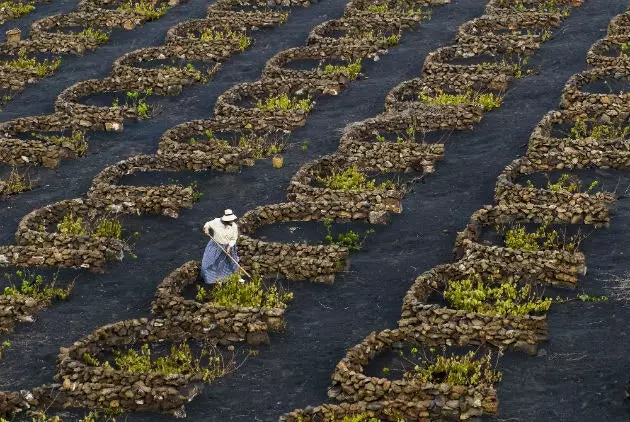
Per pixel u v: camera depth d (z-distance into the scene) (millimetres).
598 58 153625
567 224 117312
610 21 168375
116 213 125312
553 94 148500
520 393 93750
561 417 91000
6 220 126562
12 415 94062
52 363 101312
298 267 111062
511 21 169375
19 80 161500
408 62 162250
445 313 100125
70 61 169750
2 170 137625
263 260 111500
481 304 103312
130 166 133875
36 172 137250
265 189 130125
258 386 97062
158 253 118562
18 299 107250
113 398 94250
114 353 100812
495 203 122625
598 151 127938
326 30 172875
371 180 130250
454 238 118000
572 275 106375
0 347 103688
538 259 107438
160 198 125250
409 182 129500
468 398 90438
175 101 154500
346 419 90000
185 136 142750
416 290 105375
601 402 92438
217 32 174750
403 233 119500
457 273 108062
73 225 121062
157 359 99250
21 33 182000
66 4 195125
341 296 109312
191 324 102250
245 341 102375
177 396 93688
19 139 140625
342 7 184375
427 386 91188
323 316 106500
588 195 117688
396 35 170375
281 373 98562
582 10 175750
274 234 120125
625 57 152250
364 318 105875
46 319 107938
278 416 93250
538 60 159000
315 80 153000
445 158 134375
